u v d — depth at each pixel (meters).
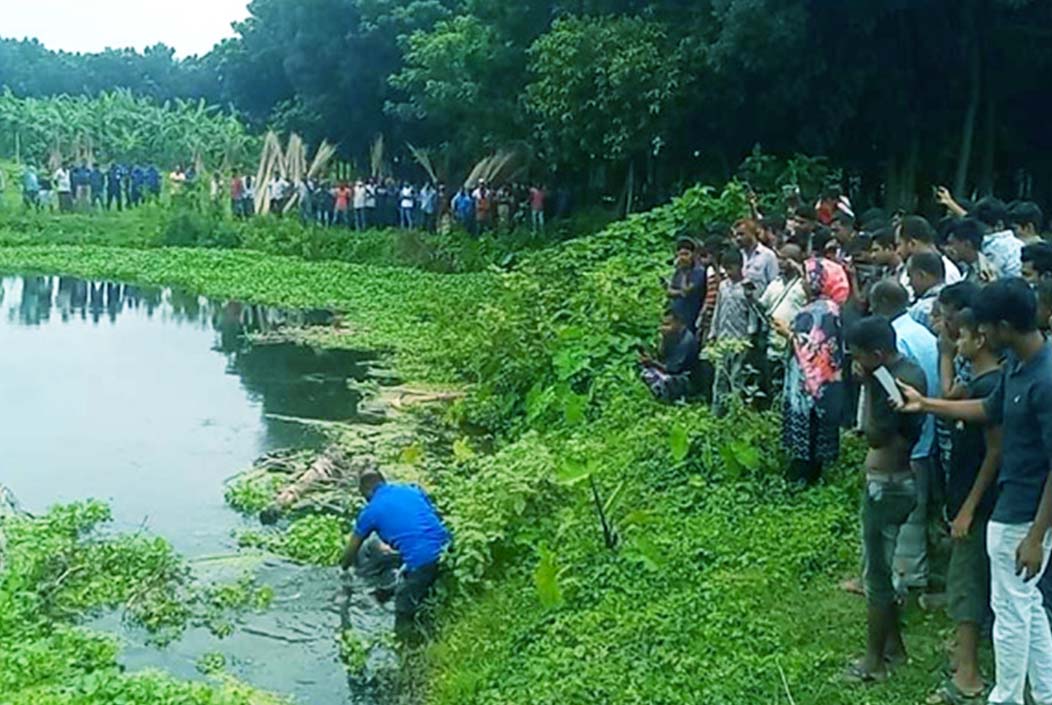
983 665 7.26
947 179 26.31
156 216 41.09
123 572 10.52
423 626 9.54
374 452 14.21
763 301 11.98
